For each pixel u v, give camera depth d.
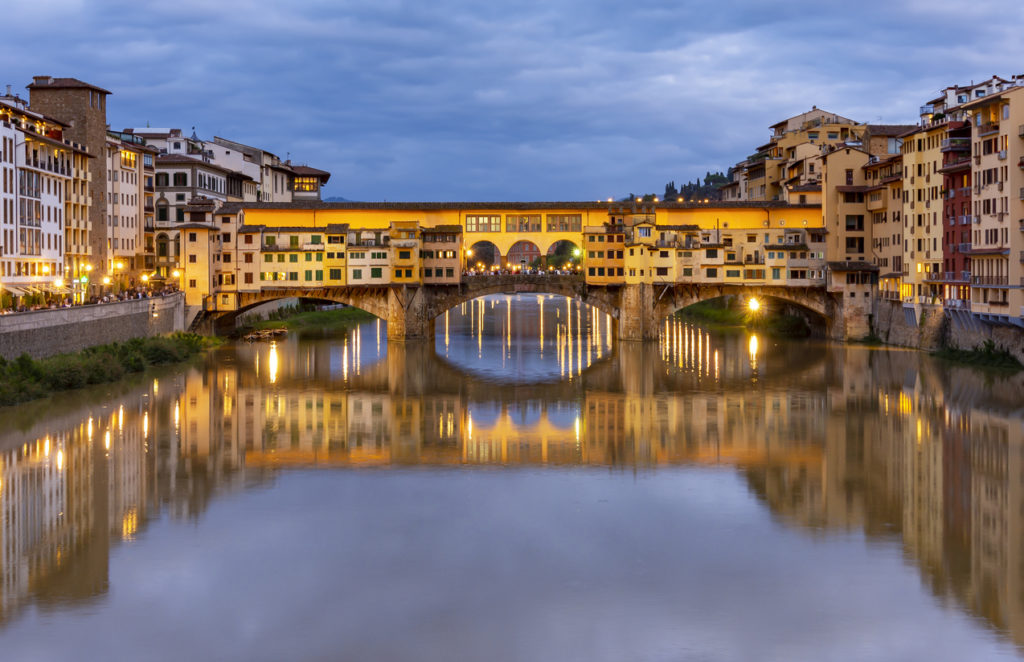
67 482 63.78
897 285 133.62
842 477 65.38
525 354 134.00
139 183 149.25
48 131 121.50
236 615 44.06
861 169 144.00
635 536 54.03
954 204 114.00
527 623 43.34
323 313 189.75
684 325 179.25
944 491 61.84
